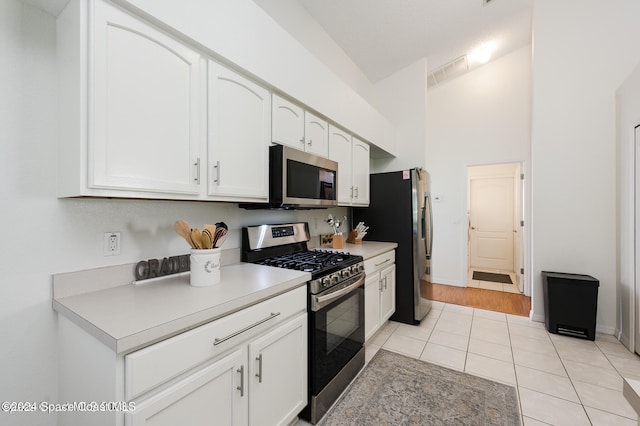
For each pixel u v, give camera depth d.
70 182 1.00
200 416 0.97
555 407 1.67
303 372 1.50
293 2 2.31
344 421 1.56
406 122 3.61
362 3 2.46
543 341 2.54
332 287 1.70
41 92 1.07
